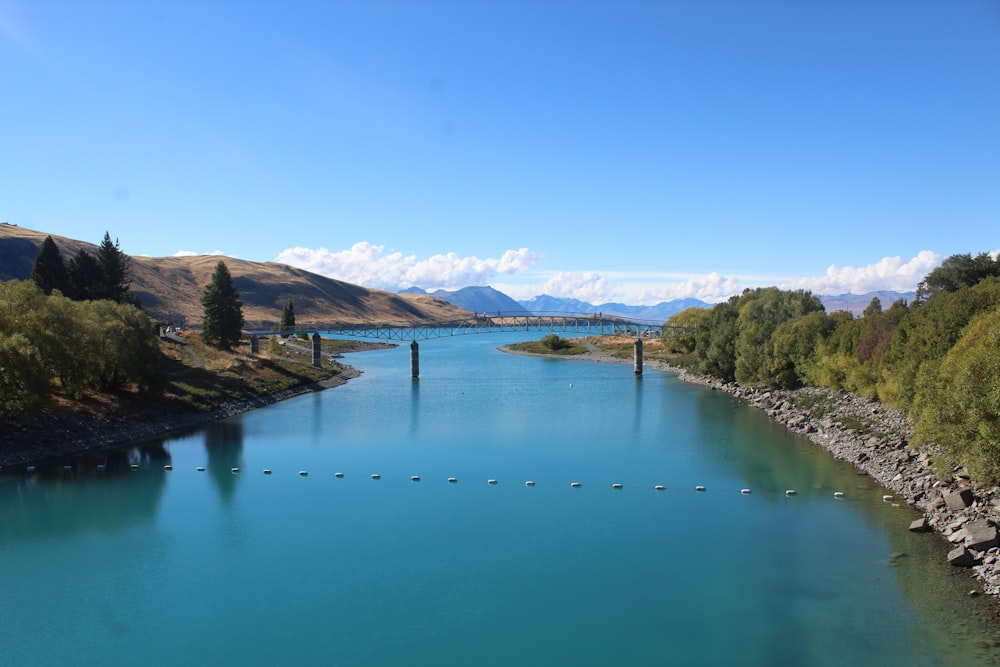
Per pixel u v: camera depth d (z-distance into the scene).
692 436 80.00
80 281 140.38
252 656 32.09
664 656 31.61
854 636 32.75
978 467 42.59
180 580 40.31
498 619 35.28
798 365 101.38
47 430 71.94
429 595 38.16
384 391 129.88
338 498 56.66
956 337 65.56
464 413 100.94
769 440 76.44
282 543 46.16
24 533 48.12
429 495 57.41
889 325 83.56
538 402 111.88
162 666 31.34
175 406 93.62
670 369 165.50
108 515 52.03
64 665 31.55
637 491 57.59
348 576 40.72
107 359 84.12
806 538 45.16
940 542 43.06
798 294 132.25
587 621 35.00
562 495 56.94
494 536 47.28
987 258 117.94
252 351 157.88
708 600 37.03
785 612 35.38
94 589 39.09
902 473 56.38
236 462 69.31
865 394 79.62
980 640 31.75
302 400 116.88
